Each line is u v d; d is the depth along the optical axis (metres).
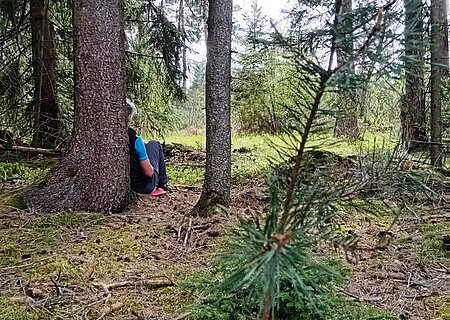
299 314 1.66
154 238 3.51
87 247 3.27
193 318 1.88
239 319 1.70
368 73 1.00
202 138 11.16
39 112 7.05
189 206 4.60
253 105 7.72
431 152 5.27
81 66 4.17
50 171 4.39
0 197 4.47
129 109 4.73
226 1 3.93
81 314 2.31
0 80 6.84
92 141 4.20
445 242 3.27
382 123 5.14
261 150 7.75
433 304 2.43
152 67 7.27
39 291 2.53
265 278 0.93
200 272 2.59
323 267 1.23
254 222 1.32
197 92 12.98
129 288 2.63
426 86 5.40
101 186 4.21
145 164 4.76
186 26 7.40
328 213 1.25
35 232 3.59
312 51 1.11
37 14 6.97
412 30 0.96
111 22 4.14
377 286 2.64
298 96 1.18
